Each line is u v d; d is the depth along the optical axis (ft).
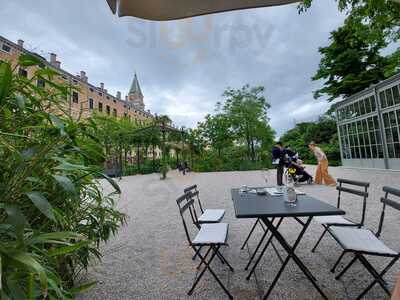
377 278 5.16
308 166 50.26
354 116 35.50
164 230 11.14
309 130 68.85
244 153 60.85
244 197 7.50
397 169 27.07
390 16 13.33
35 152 3.52
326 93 52.95
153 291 6.03
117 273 7.04
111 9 4.63
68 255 5.10
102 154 5.62
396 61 35.01
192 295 5.77
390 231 9.02
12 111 3.97
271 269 6.86
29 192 3.05
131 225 12.09
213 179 34.58
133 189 26.55
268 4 4.52
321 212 5.20
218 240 6.10
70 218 5.20
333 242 8.55
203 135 64.34
